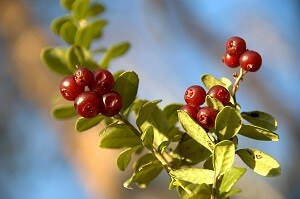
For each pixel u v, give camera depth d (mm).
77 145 985
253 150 329
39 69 1023
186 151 343
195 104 333
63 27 409
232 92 339
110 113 339
